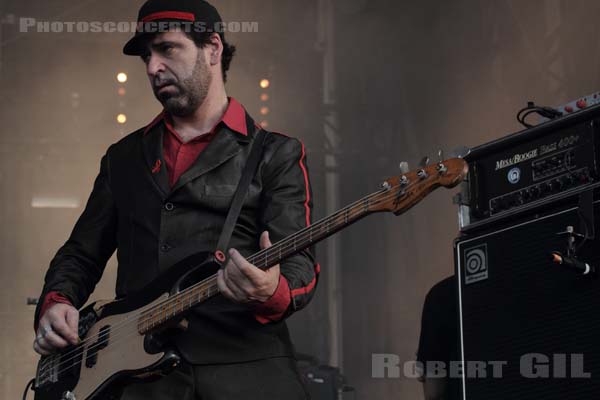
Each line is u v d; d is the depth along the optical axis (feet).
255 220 10.64
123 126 34.40
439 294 14.25
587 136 10.12
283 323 10.52
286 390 10.04
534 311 10.29
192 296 9.74
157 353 9.89
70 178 34.24
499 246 10.82
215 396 9.91
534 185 10.61
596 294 9.70
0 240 33.68
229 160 10.80
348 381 35.58
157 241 10.58
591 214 9.83
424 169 9.48
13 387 32.48
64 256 11.37
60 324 10.41
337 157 36.40
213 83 11.34
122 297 10.73
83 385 10.28
